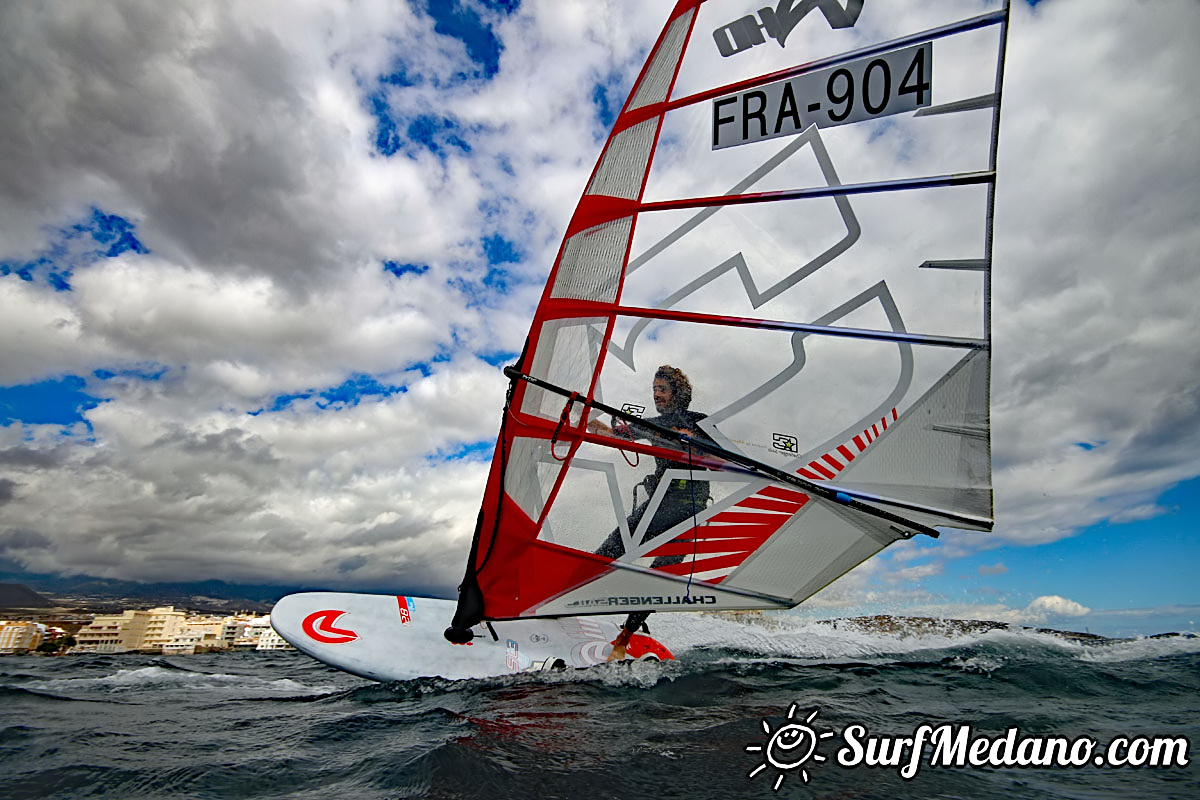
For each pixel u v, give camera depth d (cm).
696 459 503
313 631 587
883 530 492
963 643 636
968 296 463
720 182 518
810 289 498
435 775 304
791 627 700
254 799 292
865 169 490
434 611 645
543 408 514
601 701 445
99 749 383
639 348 512
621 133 539
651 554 502
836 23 506
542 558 509
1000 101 455
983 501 460
